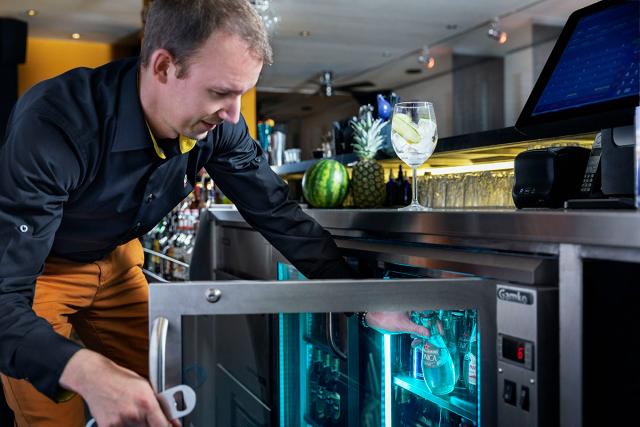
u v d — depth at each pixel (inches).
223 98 46.9
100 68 56.1
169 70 47.1
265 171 64.5
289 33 279.0
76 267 65.5
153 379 37.3
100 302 70.7
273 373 45.3
